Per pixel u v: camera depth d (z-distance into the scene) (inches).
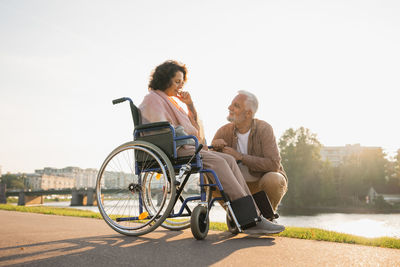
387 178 3654.0
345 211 2635.3
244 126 138.6
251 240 102.7
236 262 71.9
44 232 117.6
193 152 108.0
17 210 253.1
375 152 3676.2
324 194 2967.5
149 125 109.9
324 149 5472.4
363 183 3484.3
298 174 3002.0
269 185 125.7
